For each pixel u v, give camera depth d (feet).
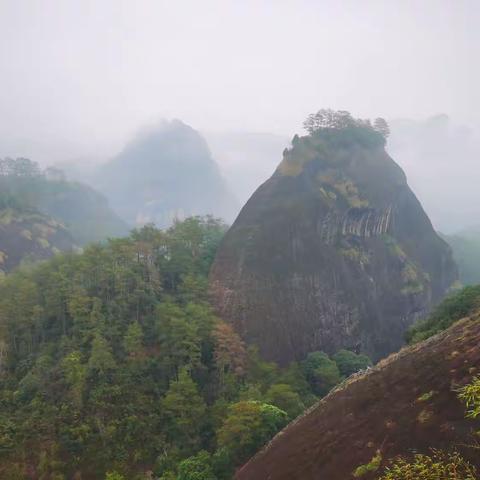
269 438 116.26
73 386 141.28
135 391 146.20
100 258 188.24
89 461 129.08
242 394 138.00
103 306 174.50
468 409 56.49
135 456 131.23
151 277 189.88
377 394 77.30
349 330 242.17
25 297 176.55
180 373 146.30
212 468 112.68
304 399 153.17
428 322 148.46
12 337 174.50
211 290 207.62
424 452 55.57
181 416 137.18
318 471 69.92
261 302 212.84
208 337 166.40
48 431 133.59
